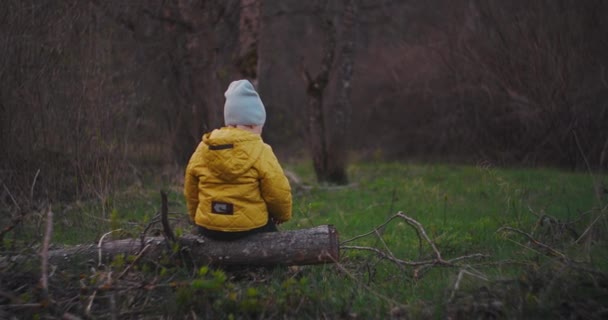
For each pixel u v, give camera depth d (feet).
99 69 22.43
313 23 51.67
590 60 33.24
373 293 12.72
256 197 13.16
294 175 31.48
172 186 26.40
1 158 19.69
